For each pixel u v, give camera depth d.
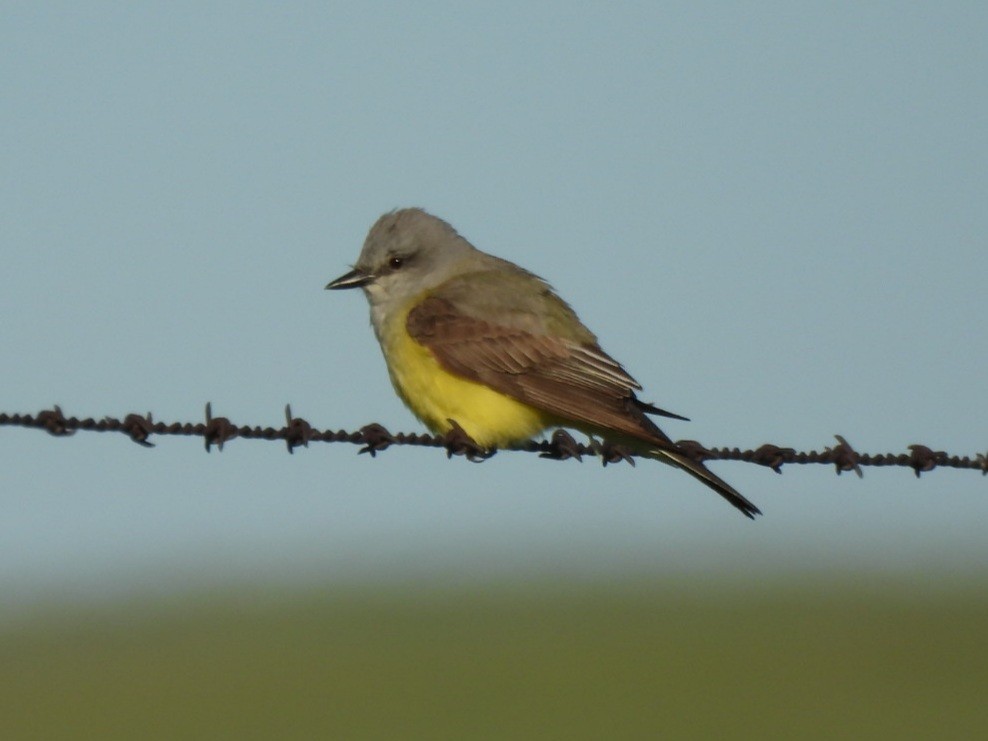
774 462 10.09
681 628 24.89
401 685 20.78
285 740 17.48
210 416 8.48
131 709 19.86
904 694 19.58
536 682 20.80
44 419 8.02
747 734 17.36
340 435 9.21
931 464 10.14
